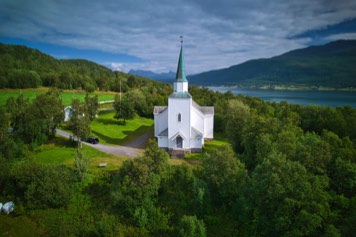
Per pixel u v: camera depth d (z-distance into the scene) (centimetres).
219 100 11569
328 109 7706
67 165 5022
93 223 3938
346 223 3130
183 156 5975
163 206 4066
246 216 3656
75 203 4259
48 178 4259
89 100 8981
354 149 4641
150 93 14338
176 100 6231
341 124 6788
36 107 6319
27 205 4194
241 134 5778
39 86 17588
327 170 3916
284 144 4216
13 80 15838
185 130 6316
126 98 10531
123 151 6247
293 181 3369
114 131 8181
